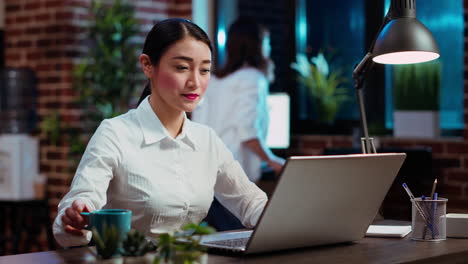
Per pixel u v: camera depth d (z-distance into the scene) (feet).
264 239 5.34
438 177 13.34
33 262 5.04
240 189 6.96
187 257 4.41
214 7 18.08
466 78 13.03
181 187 6.54
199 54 6.20
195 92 6.22
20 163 16.42
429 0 14.49
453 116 14.15
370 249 5.75
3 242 17.13
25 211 16.90
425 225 6.22
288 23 17.04
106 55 15.80
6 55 17.71
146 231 6.49
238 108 12.51
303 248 5.76
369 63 7.15
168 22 6.28
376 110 15.40
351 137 14.93
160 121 6.55
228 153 7.04
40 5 16.87
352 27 16.08
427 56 7.05
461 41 13.98
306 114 17.01
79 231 5.35
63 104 16.42
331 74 16.44
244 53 12.60
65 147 16.46
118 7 16.10
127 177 6.37
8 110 16.97
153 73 6.39
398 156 5.88
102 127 6.42
